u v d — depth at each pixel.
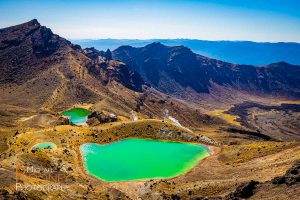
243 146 130.75
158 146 140.50
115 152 131.88
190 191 88.69
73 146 134.25
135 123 160.62
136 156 128.00
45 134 146.12
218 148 137.75
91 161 120.94
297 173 68.69
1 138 161.62
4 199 55.34
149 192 95.06
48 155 112.56
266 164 97.44
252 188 71.56
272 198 63.41
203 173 107.81
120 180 106.31
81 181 98.69
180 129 156.12
